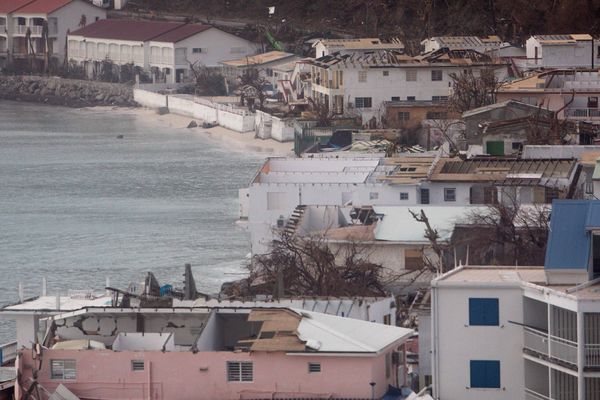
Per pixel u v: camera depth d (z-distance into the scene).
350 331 188.25
